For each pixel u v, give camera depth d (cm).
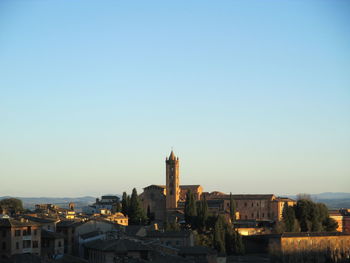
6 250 18450
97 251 19962
